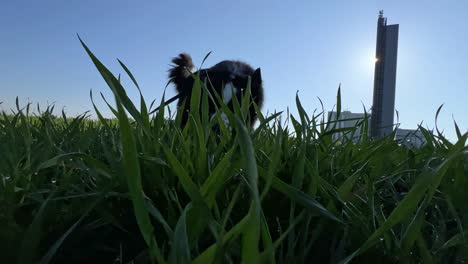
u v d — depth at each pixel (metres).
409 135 1.77
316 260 0.89
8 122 1.88
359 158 1.35
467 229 0.86
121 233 0.97
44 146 1.37
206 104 1.19
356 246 0.86
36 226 0.75
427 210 1.13
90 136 1.83
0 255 0.80
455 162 1.06
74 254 0.90
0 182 1.01
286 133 1.43
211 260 0.59
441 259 0.83
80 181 1.14
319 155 1.25
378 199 1.06
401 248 0.79
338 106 1.48
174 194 1.00
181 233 0.57
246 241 0.54
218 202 0.97
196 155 1.06
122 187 0.94
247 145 0.56
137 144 1.17
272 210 1.03
